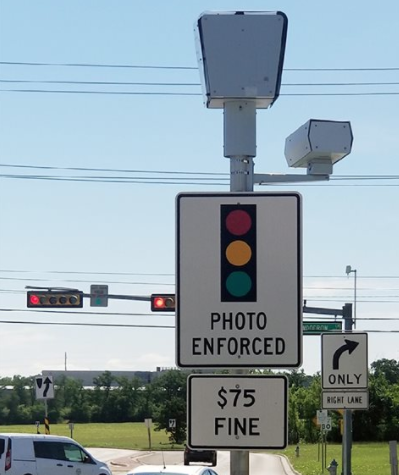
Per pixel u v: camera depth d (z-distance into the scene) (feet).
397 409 292.40
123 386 478.59
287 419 15.80
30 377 454.40
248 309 15.74
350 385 50.83
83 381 524.93
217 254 15.84
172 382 416.87
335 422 196.24
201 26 16.58
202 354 15.72
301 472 155.43
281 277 15.76
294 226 15.81
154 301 106.22
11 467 93.30
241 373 15.93
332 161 20.42
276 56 16.60
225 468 141.38
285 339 15.67
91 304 105.70
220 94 16.52
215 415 15.89
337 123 20.03
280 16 16.63
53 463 95.76
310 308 86.74
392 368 483.51
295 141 20.62
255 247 15.81
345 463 58.95
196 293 15.81
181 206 15.93
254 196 15.89
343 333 51.06
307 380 326.24
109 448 266.57
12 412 447.42
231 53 16.55
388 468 155.84
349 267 162.61
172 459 201.05
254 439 15.81
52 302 106.01
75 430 376.27
